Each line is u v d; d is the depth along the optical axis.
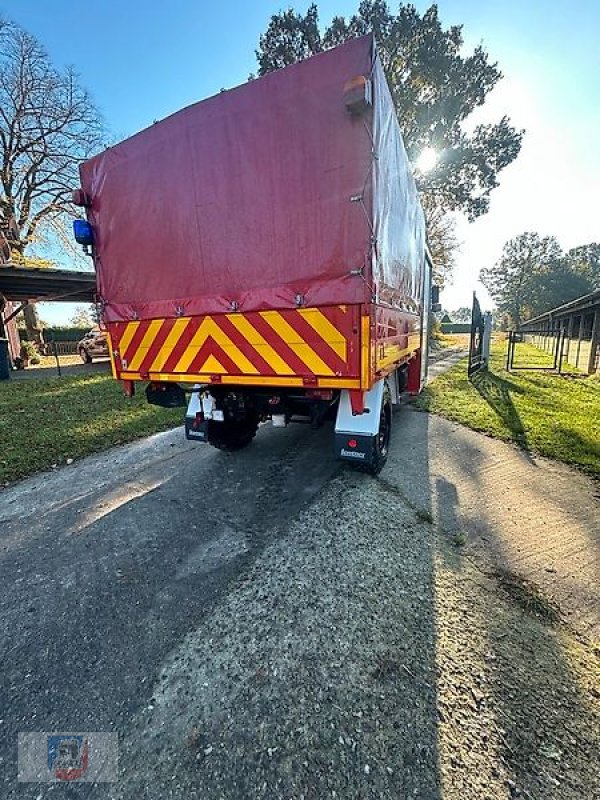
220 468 4.29
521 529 2.98
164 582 2.45
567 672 1.77
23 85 19.80
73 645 1.99
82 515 3.36
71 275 12.89
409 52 19.06
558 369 12.09
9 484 4.07
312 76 2.50
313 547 2.76
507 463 4.32
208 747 1.49
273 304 2.88
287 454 4.63
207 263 3.09
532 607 2.17
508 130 21.58
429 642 1.94
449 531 2.95
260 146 2.73
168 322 3.38
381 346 2.96
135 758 1.47
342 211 2.56
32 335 21.78
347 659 1.85
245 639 1.99
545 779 1.35
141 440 5.48
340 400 3.51
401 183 3.78
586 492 3.61
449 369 12.52
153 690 1.73
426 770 1.38
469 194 22.98
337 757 1.44
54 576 2.55
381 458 3.95
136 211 3.33
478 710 1.60
